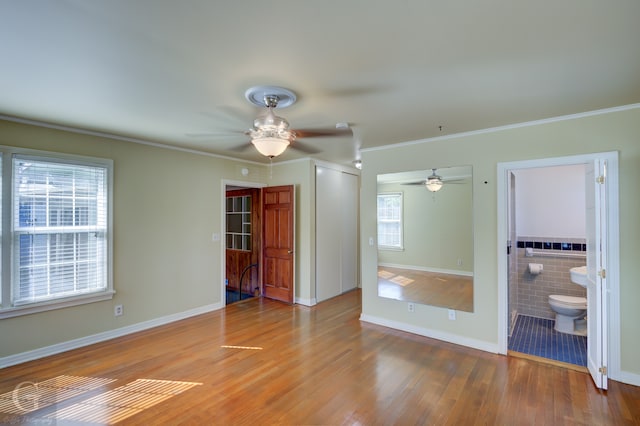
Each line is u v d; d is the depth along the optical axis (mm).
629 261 2633
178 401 2420
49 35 1607
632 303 2619
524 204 4547
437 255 3699
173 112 2811
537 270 4359
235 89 2299
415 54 1809
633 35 1602
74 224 3387
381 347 3414
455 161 3562
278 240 5305
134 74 2062
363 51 1772
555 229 4379
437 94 2391
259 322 4242
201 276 4625
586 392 2525
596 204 2594
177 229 4328
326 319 4375
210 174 4742
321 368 2938
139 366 2977
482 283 3381
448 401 2416
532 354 3244
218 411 2297
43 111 2789
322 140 3830
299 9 1393
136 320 3891
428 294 3752
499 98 2475
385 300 4117
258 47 1729
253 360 3104
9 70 2002
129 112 2812
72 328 3373
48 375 2809
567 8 1387
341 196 5863
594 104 2605
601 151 2752
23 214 3062
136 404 2381
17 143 3020
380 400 2430
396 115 2877
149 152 4023
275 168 5555
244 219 5984
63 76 2090
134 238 3877
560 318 3914
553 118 2945
